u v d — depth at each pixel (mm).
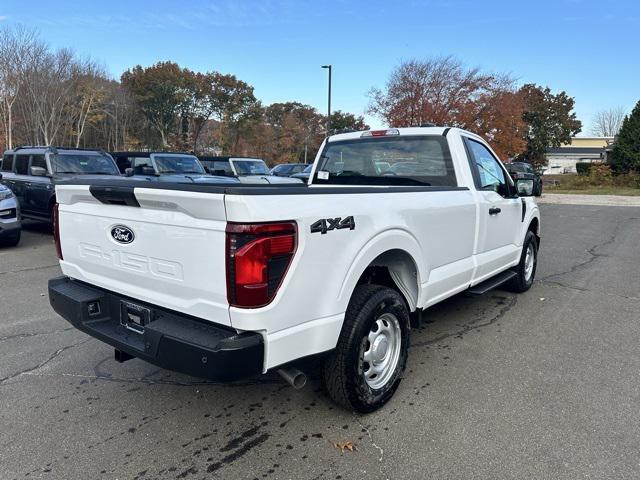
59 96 44438
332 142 5227
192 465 2664
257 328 2393
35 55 42969
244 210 2281
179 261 2574
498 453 2748
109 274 3057
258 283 2344
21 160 11312
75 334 4613
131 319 2994
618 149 37656
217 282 2414
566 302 5789
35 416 3162
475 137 4840
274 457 2732
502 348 4320
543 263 8266
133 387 3568
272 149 61812
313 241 2551
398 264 3422
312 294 2605
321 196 2654
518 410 3223
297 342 2584
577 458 2695
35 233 11078
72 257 3336
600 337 4605
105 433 2975
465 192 4219
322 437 2928
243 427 3043
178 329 2570
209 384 3619
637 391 3494
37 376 3734
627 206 21984
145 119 60312
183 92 59188
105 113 52625
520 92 26438
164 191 2514
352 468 2633
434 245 3695
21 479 2537
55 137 45719
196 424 3080
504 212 5000
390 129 4801
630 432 2953
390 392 3285
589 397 3400
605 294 6172
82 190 3045
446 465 2648
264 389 3545
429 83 24484
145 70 59062
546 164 46125
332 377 2977
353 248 2807
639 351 4258
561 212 18828
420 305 3590
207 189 2369
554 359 4078
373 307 3002
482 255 4625
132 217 2783
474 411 3213
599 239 11266
